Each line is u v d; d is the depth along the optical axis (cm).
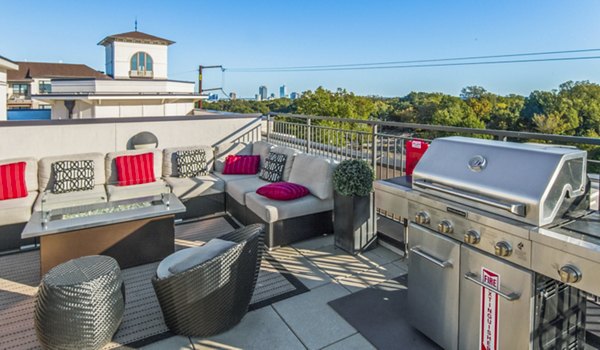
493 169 182
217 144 609
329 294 279
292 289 286
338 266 324
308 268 321
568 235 150
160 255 337
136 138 532
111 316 219
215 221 452
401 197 225
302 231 377
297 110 2712
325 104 2680
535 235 154
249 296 240
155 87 1277
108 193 422
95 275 215
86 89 1193
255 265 238
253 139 642
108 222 311
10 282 302
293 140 592
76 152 504
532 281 160
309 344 224
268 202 374
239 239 246
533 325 164
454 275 195
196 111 1160
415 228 217
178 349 220
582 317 190
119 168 466
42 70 3020
